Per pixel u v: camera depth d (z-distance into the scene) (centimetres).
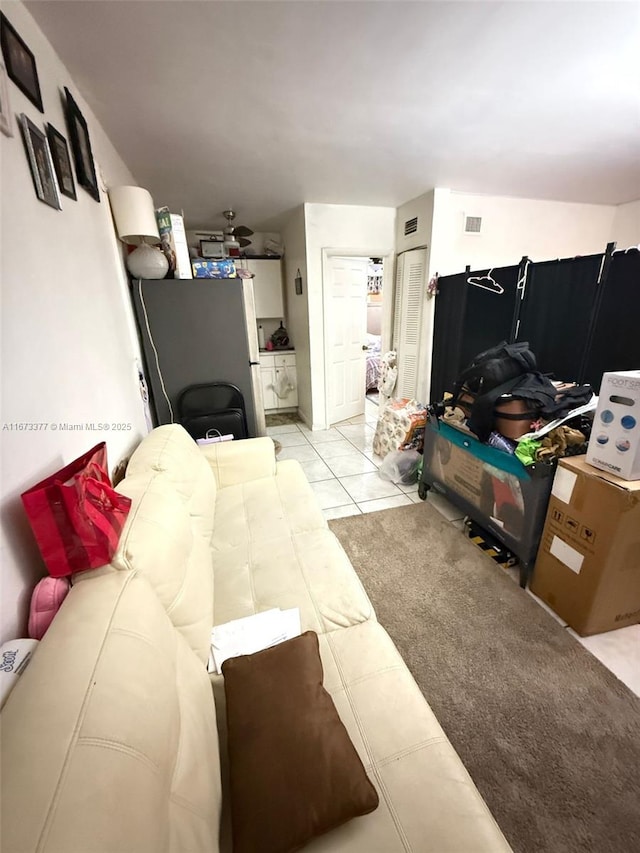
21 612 72
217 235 434
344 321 401
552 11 115
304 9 112
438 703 120
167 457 140
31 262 89
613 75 149
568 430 153
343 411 432
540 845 88
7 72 86
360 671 91
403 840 61
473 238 332
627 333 181
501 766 103
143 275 214
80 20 111
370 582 174
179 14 112
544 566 156
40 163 98
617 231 376
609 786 98
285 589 119
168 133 190
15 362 77
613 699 120
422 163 243
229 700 79
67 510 70
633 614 143
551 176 273
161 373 236
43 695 51
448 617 153
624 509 121
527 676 128
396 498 255
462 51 133
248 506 168
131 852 42
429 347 338
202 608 100
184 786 59
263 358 455
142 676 60
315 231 339
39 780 43
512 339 245
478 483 192
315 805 61
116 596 71
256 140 202
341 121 183
